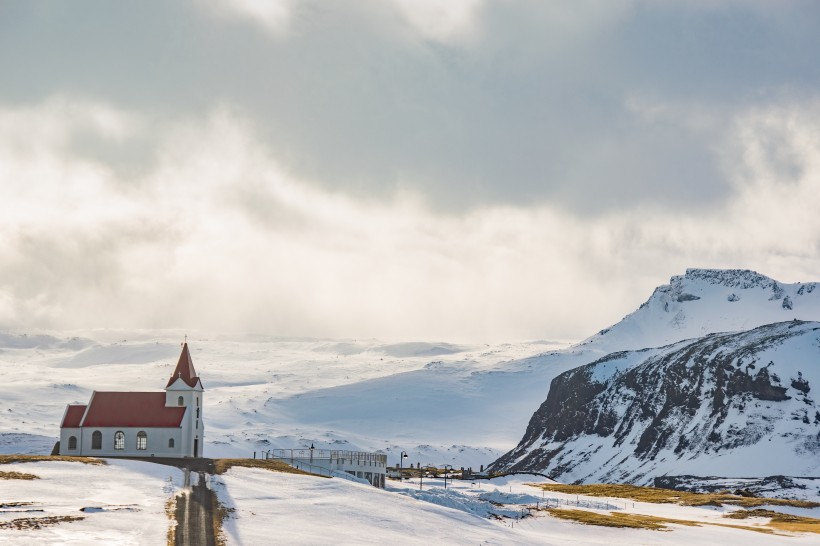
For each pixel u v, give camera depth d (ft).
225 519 360.69
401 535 373.40
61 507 360.07
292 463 579.07
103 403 588.91
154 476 444.14
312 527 365.40
